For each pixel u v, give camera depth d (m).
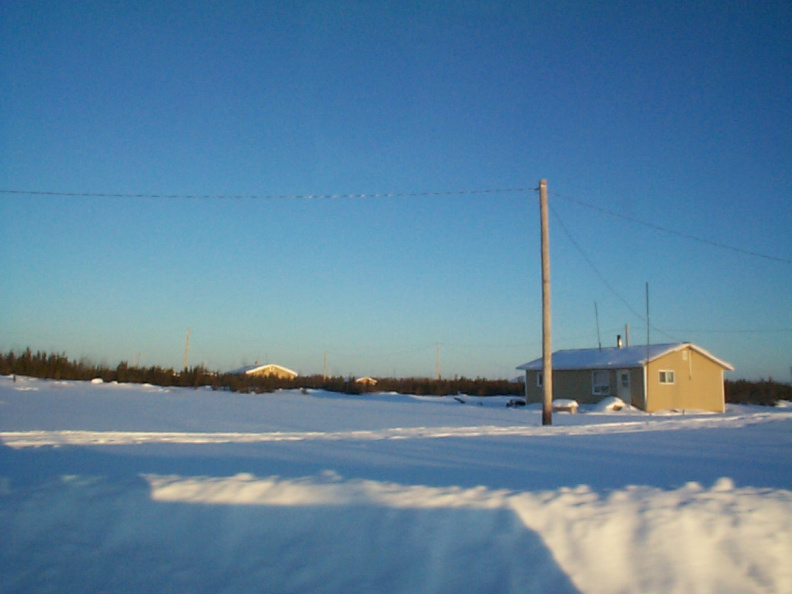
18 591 5.41
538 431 16.50
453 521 5.98
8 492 6.97
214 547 5.85
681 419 23.11
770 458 9.94
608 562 5.42
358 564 5.55
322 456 10.03
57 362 51.78
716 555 5.49
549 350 20.97
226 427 18.91
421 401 43.12
